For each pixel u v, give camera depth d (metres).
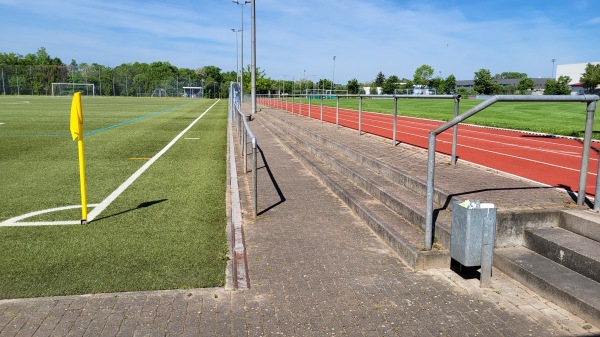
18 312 3.49
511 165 7.96
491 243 3.88
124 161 10.94
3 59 114.00
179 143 14.59
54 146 13.36
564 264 3.93
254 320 3.40
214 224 5.87
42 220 5.99
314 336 3.18
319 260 4.55
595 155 9.35
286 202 6.84
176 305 3.62
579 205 4.71
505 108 35.22
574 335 3.14
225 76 129.25
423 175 6.55
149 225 5.80
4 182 8.36
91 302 3.66
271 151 12.37
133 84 97.44
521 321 3.34
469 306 3.59
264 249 4.87
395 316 3.45
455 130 7.49
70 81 91.12
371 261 4.53
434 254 4.31
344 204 6.74
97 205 6.78
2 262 4.52
